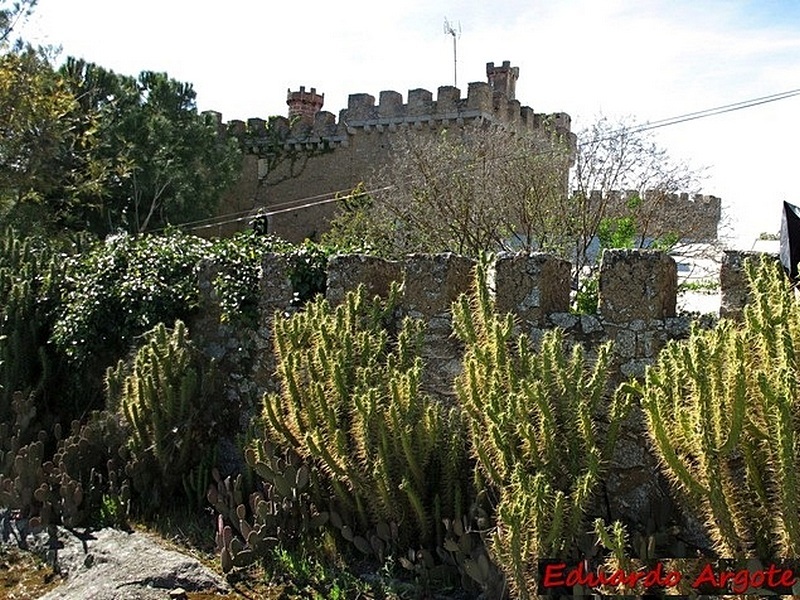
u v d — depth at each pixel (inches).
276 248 357.7
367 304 303.7
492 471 216.1
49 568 266.5
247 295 338.3
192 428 306.2
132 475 297.7
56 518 288.8
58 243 661.3
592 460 203.0
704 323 248.1
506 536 201.9
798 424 173.2
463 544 224.1
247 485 285.3
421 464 237.3
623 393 219.3
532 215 650.2
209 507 295.6
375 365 262.7
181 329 318.7
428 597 224.1
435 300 292.7
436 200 675.4
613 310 259.1
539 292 270.8
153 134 1159.6
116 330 363.9
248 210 1370.6
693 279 539.2
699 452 181.5
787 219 260.7
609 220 647.8
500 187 672.4
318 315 275.6
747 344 187.6
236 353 341.4
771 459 175.0
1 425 332.2
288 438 266.7
